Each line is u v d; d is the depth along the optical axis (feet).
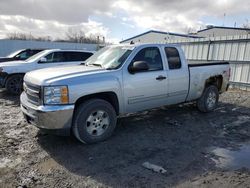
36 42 80.53
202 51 42.09
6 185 9.96
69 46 86.07
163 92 17.19
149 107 16.87
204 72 20.15
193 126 17.89
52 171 11.15
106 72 14.43
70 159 12.32
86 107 13.60
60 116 12.68
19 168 11.35
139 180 10.48
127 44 17.37
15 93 29.40
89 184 10.15
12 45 77.30
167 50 17.71
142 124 18.02
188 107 23.13
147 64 15.47
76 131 13.62
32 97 13.64
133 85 15.39
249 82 35.37
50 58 31.48
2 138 14.82
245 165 11.98
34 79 13.64
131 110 15.89
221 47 38.86
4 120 18.47
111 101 15.16
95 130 14.24
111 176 10.78
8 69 28.63
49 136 15.24
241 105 25.12
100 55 17.71
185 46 45.42
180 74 18.11
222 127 17.84
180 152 13.38
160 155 12.94
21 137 15.05
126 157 12.64
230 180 10.55
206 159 12.57
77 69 15.02
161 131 16.67
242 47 35.88
